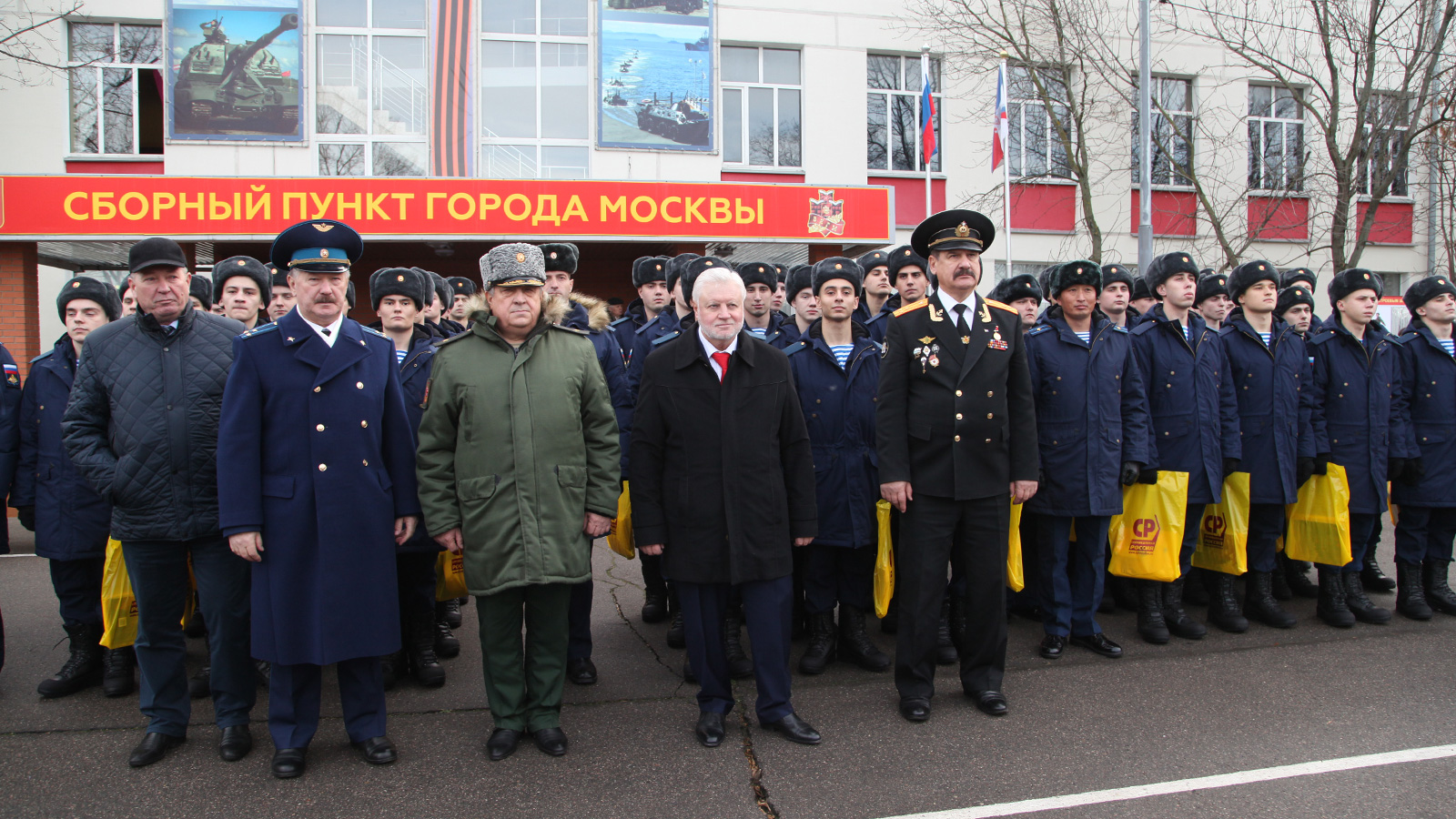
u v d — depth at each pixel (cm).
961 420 363
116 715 378
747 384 346
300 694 326
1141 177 1089
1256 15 1388
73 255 1144
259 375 319
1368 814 287
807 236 1134
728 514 338
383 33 1205
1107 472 436
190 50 1152
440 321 564
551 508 334
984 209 1438
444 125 1205
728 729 362
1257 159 1527
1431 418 500
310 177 1024
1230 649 455
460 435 335
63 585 406
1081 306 447
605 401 356
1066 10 1345
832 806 295
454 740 354
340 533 321
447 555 429
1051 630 445
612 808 295
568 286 511
